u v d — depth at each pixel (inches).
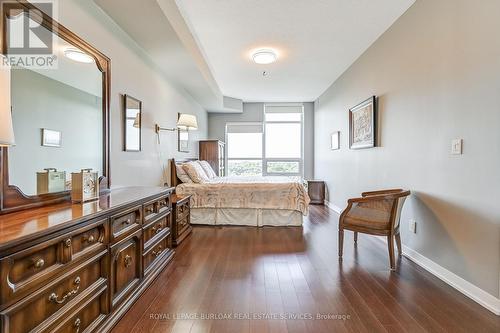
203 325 62.3
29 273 39.9
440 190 88.7
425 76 96.7
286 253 110.7
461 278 79.7
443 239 87.3
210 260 102.4
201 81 165.9
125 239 66.8
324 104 237.6
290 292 77.8
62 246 46.2
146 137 123.9
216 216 158.9
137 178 115.3
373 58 137.4
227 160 288.0
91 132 80.9
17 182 55.1
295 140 284.0
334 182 206.8
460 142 80.2
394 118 117.6
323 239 130.6
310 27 121.4
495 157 69.2
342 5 104.0
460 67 80.3
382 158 128.3
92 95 81.1
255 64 170.2
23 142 57.4
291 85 217.5
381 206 97.3
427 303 72.1
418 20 100.3
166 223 100.2
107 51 91.3
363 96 150.6
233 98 263.9
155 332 59.7
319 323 63.1
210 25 120.2
